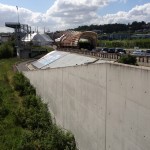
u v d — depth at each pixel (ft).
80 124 88.12
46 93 144.66
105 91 67.87
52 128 111.45
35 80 180.34
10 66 365.40
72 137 93.97
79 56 236.84
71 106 98.17
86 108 82.38
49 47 560.61
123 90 58.08
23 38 649.20
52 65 268.00
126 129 57.11
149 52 230.89
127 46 435.12
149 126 48.73
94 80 75.15
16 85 197.47
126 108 57.00
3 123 122.72
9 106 150.00
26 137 101.76
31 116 123.54
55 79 122.62
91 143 78.33
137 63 144.46
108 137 66.54
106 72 66.95
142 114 50.96
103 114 69.36
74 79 93.97
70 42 379.55
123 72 57.88
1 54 508.12
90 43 357.61
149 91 48.39
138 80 52.01
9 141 102.27
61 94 112.27
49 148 91.66
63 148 91.04
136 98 52.85
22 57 479.82
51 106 131.75
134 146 54.03
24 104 149.28
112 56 185.06
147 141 49.52
